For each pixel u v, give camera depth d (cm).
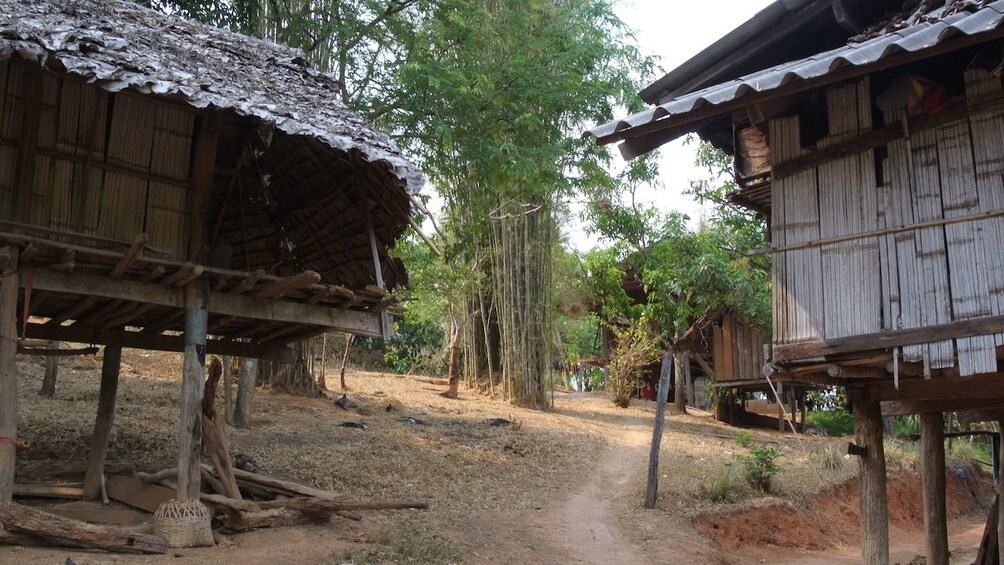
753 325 2112
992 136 662
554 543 992
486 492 1223
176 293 746
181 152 789
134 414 1267
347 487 1091
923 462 950
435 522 991
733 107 713
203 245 809
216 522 787
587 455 1647
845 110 765
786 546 1281
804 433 2395
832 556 1262
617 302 2372
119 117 752
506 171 1373
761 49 886
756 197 1001
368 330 855
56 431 1089
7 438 655
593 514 1186
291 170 980
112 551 673
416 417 1853
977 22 591
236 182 995
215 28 955
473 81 1367
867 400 818
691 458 1703
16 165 689
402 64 1341
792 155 802
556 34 1577
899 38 639
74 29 666
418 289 2177
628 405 2620
